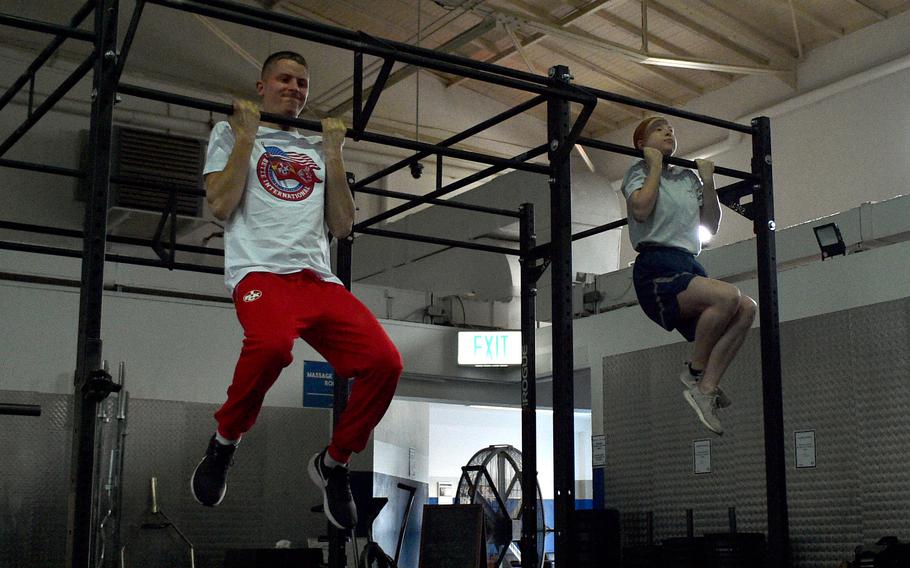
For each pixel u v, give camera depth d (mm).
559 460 3861
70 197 12086
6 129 11836
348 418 3285
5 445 8078
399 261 12555
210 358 8984
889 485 6516
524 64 14617
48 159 12016
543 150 4402
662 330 8328
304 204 3275
